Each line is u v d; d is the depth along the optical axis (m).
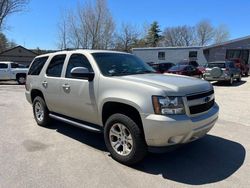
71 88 4.99
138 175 3.85
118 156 4.23
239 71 20.45
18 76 20.00
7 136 5.65
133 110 4.04
